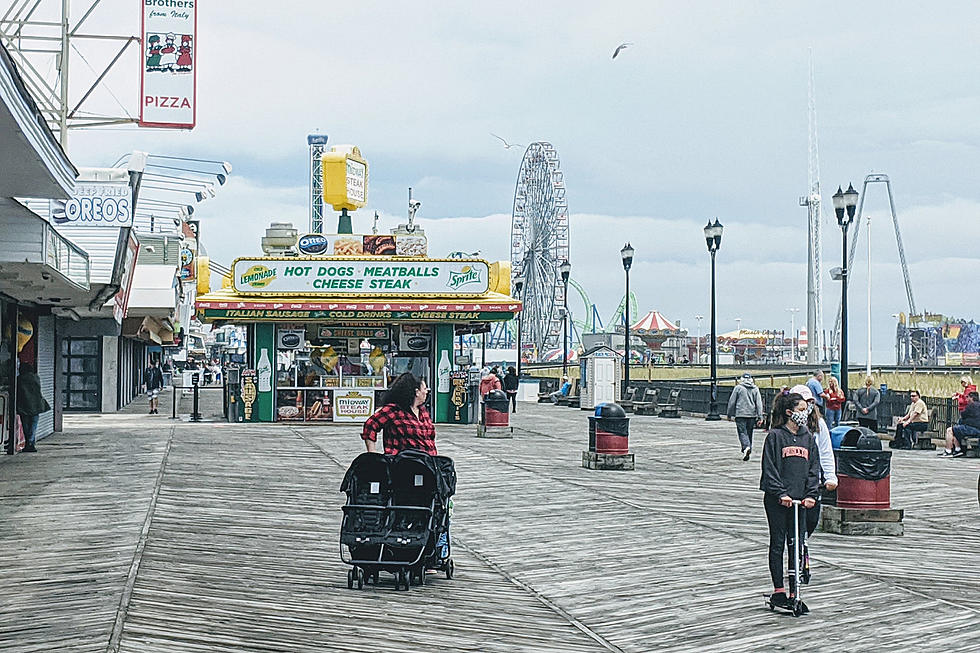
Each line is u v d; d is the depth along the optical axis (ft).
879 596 33.40
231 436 91.25
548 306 297.12
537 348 306.96
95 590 31.35
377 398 109.70
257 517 47.01
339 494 55.47
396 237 113.70
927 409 104.94
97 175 86.63
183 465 66.59
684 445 90.38
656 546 41.93
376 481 34.14
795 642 28.48
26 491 53.67
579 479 63.72
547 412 146.41
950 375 206.08
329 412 109.60
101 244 88.48
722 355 448.24
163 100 79.56
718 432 107.55
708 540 43.16
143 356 201.46
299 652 26.04
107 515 45.93
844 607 32.14
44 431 87.92
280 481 60.18
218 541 40.65
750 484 63.05
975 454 86.94
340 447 81.71
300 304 107.34
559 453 80.53
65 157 45.75
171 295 130.00
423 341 111.04
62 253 60.29
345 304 107.65
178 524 44.19
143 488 54.85
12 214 53.62
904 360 522.88
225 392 117.29
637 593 34.04
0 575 33.63
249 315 107.04
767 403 117.70
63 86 78.84
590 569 37.65
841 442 46.16
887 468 45.60
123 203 74.79
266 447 80.84
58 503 49.55
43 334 87.92
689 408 149.89
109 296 77.05
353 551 33.47
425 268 109.40
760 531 45.29
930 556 40.47
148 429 99.66
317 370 110.22
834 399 101.35
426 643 27.63
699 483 63.10
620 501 54.08
